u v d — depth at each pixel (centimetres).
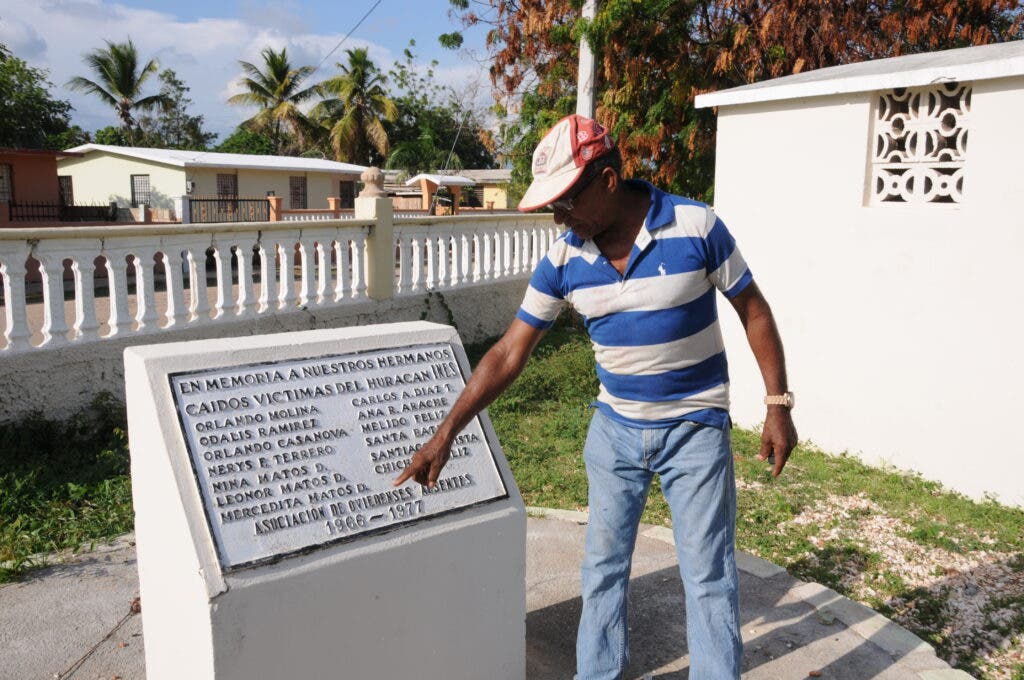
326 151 4234
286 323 765
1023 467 499
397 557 259
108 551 421
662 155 1144
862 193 563
